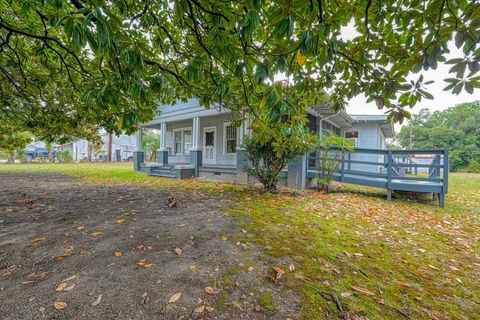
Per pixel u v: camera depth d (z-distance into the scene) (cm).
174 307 158
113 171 1218
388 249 277
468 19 134
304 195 602
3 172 1127
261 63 156
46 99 445
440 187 546
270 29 176
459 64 145
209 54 191
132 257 226
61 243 259
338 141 658
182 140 1284
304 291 180
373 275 212
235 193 604
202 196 556
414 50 177
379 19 177
